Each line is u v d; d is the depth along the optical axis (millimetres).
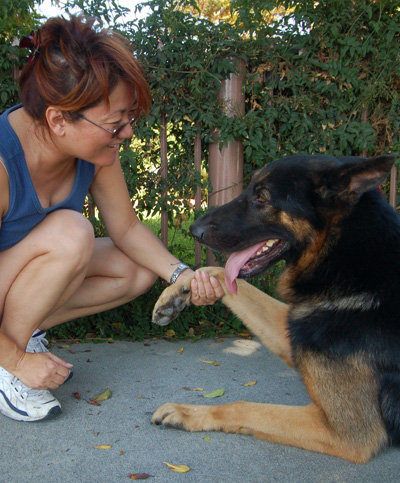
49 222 974
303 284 989
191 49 1430
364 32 1504
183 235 1631
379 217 934
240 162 1521
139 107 896
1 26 1368
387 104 1570
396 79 1535
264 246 1061
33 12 1463
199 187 1514
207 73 1428
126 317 1452
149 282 1202
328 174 931
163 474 838
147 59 1436
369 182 887
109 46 825
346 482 846
